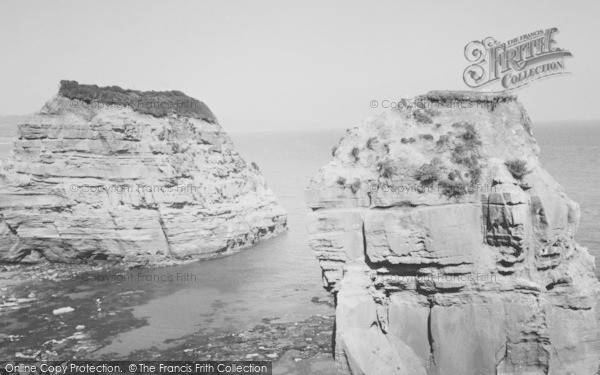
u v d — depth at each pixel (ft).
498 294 93.66
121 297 161.17
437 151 101.71
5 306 153.58
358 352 96.32
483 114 105.70
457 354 94.38
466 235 94.84
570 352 94.84
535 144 108.58
